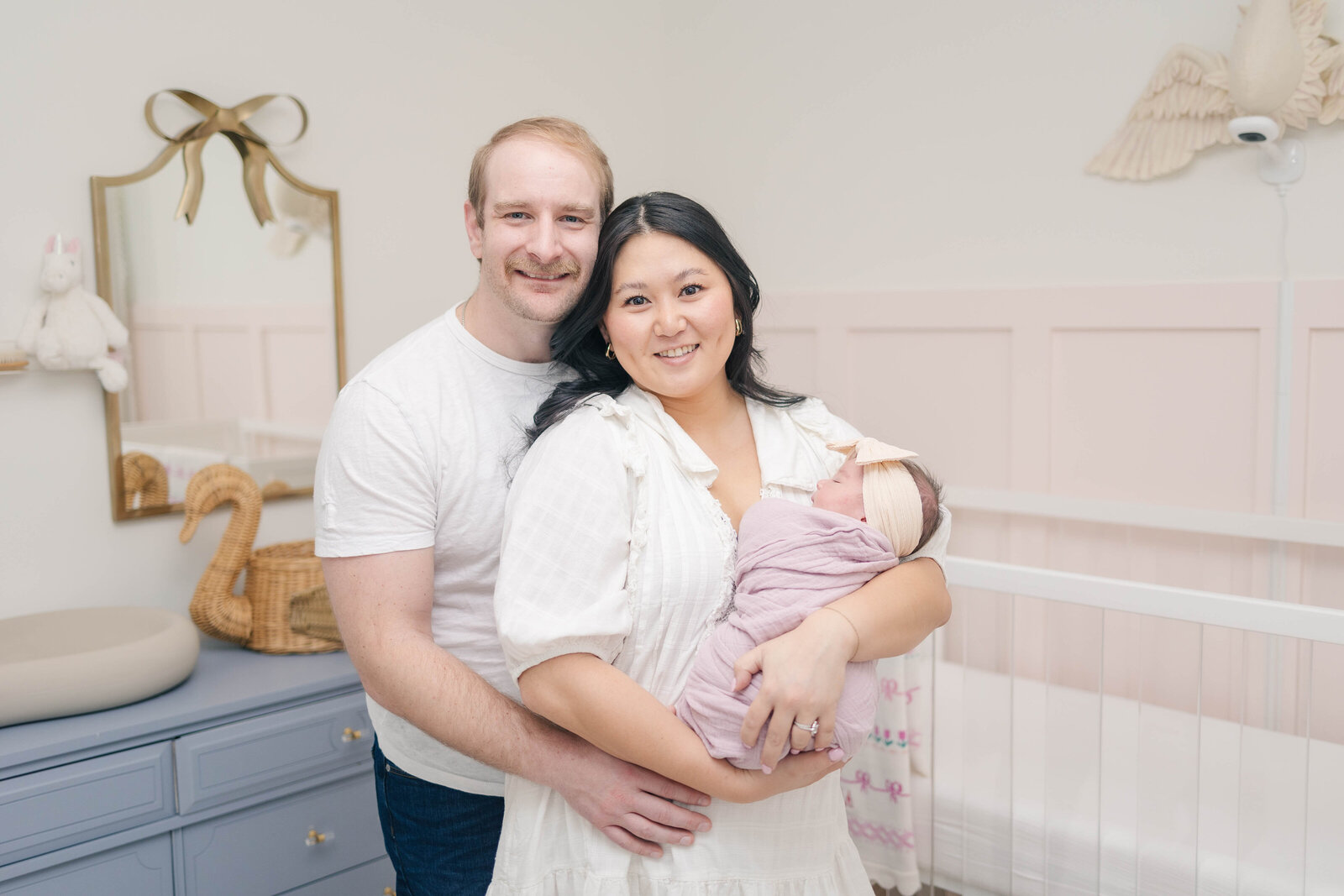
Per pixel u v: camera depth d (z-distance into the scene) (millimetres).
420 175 2469
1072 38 2293
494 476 1215
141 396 2029
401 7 2406
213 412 2137
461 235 2564
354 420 1174
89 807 1615
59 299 1884
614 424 1126
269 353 2215
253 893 1832
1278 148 2021
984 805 1753
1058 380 2377
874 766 1812
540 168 1164
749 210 2910
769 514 1127
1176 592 1505
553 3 2729
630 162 2973
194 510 2002
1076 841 1671
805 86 2760
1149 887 1610
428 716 1107
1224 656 2199
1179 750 1856
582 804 1095
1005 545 2473
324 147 2293
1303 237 2043
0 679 1610
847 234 2717
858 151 2674
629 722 1015
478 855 1284
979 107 2453
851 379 2732
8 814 1539
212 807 1765
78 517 1982
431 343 1256
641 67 2988
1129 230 2256
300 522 2318
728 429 1244
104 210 1951
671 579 1085
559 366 1299
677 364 1130
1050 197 2359
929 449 2605
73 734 1613
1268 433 2105
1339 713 2066
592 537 1049
